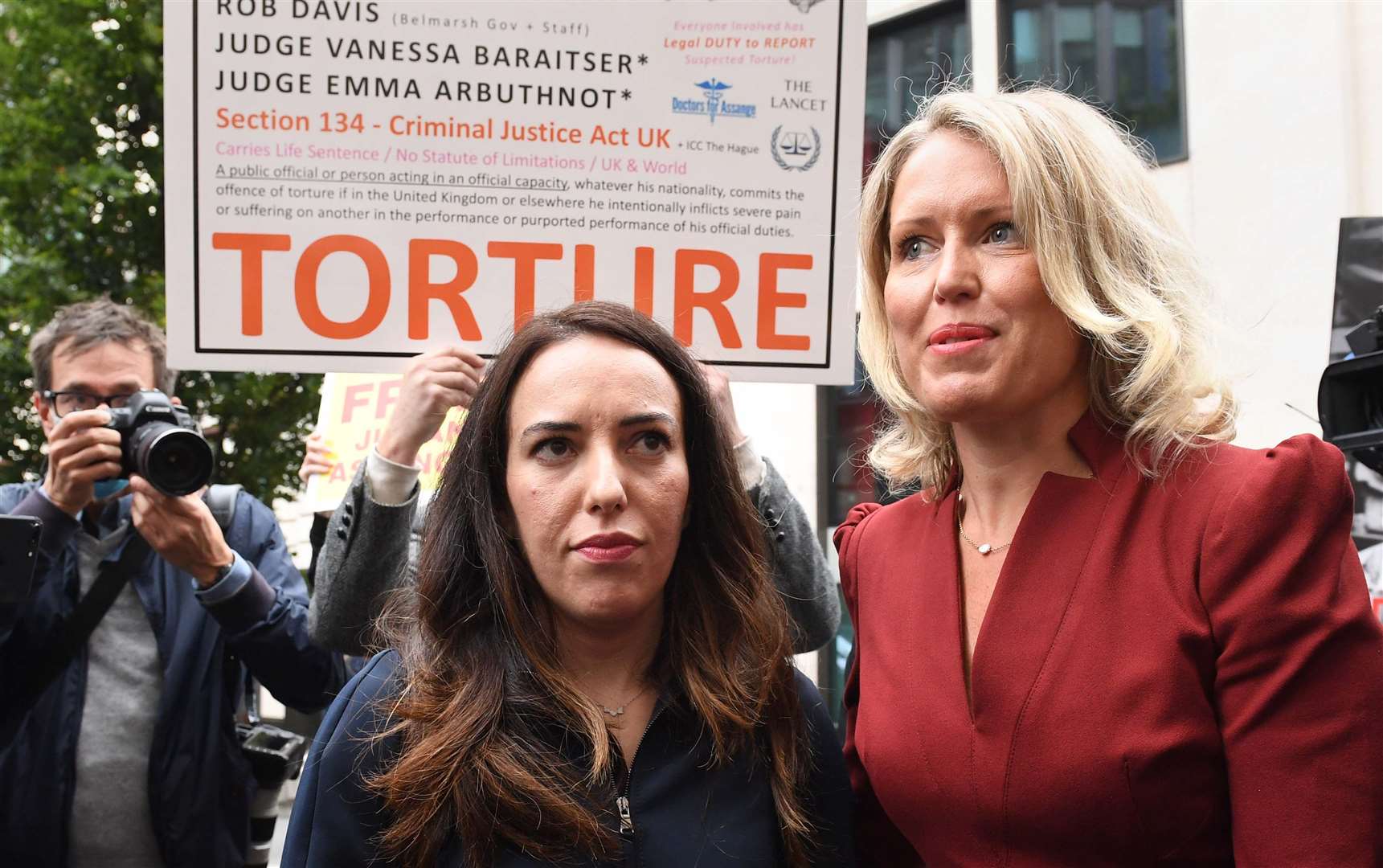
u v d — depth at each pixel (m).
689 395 1.89
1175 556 1.62
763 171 2.60
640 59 2.56
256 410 9.97
